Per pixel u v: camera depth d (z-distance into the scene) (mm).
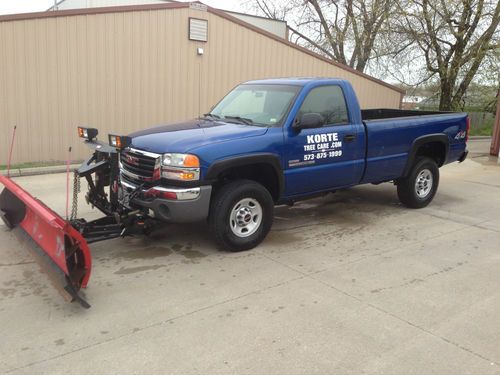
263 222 5410
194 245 5504
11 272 4660
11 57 9867
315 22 25703
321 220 6738
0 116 9984
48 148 10633
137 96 11562
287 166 5496
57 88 10500
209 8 12188
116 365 3141
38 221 4566
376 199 8086
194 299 4125
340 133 5965
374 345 3418
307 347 3381
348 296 4227
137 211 4938
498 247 5672
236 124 5602
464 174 11062
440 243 5785
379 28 20891
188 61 12156
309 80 5957
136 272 4703
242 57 13117
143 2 17797
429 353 3324
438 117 7336
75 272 3861
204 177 4836
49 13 10094
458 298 4227
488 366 3178
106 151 5023
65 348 3338
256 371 3088
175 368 3111
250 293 4258
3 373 3035
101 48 10867
